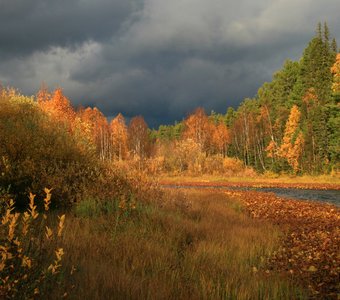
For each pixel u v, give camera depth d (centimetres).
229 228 1067
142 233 795
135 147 8019
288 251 827
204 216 1255
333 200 2559
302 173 5316
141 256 609
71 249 564
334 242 903
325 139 5119
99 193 1055
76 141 1421
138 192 1192
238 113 10019
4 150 1101
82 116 7988
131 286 447
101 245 643
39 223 735
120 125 8512
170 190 1451
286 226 1195
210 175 5694
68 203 1022
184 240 834
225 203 1839
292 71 7931
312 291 554
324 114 5206
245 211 1662
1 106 1401
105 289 423
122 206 902
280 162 5847
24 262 338
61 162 1171
